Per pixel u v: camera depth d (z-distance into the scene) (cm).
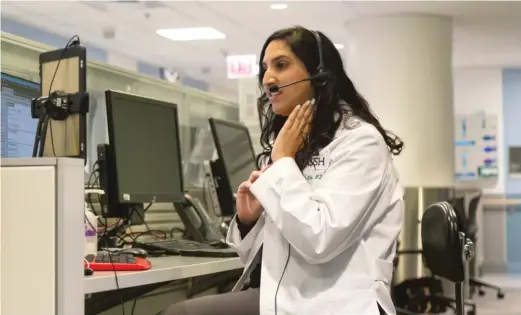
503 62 720
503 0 464
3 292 124
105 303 195
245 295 144
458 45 623
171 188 239
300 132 141
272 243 141
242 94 355
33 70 213
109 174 207
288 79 145
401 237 481
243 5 498
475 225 533
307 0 476
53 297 122
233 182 281
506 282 671
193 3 501
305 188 132
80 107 176
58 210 122
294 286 135
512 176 761
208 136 326
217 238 248
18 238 123
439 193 488
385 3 474
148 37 641
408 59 506
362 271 133
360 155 135
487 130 765
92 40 657
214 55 728
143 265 150
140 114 224
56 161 122
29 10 542
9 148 205
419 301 473
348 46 539
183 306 137
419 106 506
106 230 209
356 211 129
